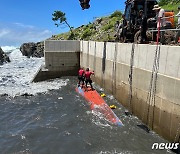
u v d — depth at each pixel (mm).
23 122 12438
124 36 15836
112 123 11859
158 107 10219
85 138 10438
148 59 11039
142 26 12703
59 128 11570
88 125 11812
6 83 21312
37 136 10758
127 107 13734
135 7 14742
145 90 11367
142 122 11828
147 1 14281
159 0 28031
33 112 13914
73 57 23500
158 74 10148
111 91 16453
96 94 16484
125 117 12602
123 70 14117
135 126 11430
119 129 11188
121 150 9359
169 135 9469
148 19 13352
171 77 9219
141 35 12852
